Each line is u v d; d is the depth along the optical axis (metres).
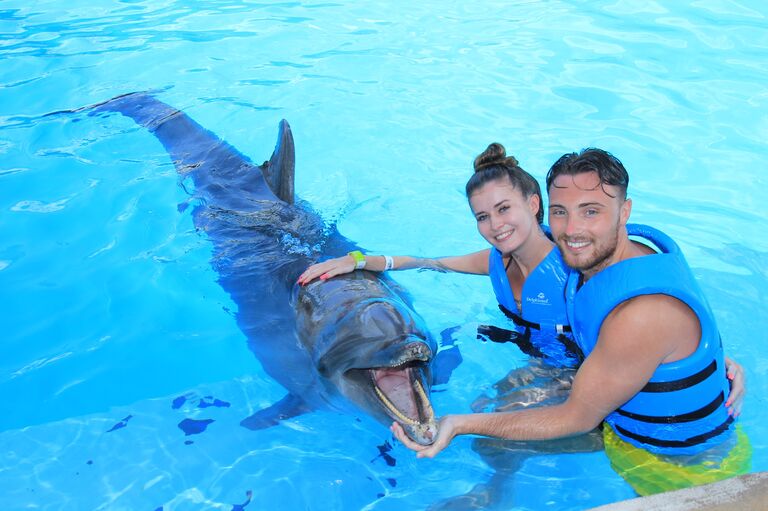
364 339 3.74
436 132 6.86
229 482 3.40
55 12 10.48
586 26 9.26
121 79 8.21
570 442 3.48
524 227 3.85
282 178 5.67
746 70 7.81
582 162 3.00
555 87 7.61
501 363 4.10
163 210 5.84
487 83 7.77
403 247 5.22
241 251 5.21
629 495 3.18
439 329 4.45
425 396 3.40
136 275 5.11
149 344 4.48
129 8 10.59
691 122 6.79
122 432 3.75
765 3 9.73
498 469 3.41
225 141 6.80
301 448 3.64
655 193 5.69
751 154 6.25
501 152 3.91
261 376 4.20
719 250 4.99
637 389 3.03
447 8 10.21
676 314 2.92
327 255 5.02
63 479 3.42
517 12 9.89
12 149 6.75
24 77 8.29
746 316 4.31
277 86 7.93
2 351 4.42
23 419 3.86
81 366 4.29
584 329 3.18
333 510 3.22
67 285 5.02
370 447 3.65
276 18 10.00
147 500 3.28
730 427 3.28
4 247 5.39
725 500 2.45
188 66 8.51
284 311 4.52
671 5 9.84
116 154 6.69
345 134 6.90
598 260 3.07
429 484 3.37
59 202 5.95
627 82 7.64
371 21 9.78
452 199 5.86
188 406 3.96
